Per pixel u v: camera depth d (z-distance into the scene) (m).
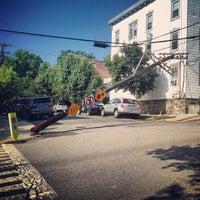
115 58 25.92
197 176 4.81
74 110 11.82
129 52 25.06
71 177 5.04
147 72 24.34
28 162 6.35
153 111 26.11
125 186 4.45
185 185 4.37
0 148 8.45
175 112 23.00
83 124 14.80
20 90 35.34
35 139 10.10
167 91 24.23
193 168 5.31
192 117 18.69
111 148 7.55
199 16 23.08
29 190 4.41
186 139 8.62
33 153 7.41
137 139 8.91
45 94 44.41
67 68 38.31
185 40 22.38
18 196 4.16
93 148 7.66
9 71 29.91
